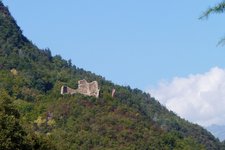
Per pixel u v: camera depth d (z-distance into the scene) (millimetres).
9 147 91625
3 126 93125
